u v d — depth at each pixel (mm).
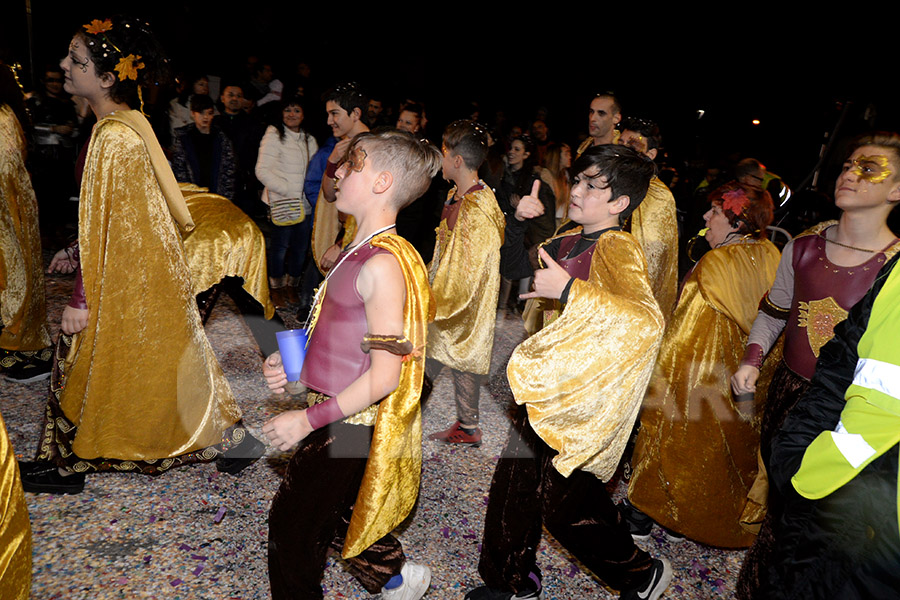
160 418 2766
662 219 3584
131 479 2926
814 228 2441
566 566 2674
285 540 1854
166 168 2621
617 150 2051
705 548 2959
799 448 1831
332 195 3766
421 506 2984
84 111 6625
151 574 2350
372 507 1845
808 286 2371
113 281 2551
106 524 2602
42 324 3740
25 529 1664
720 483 2816
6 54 3795
